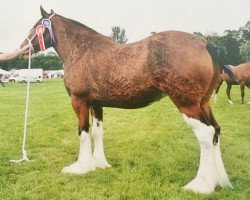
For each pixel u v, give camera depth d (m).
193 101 4.93
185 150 7.80
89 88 5.78
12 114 14.23
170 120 12.17
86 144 6.14
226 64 5.13
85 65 5.78
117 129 10.71
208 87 5.02
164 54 4.96
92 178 5.87
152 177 5.87
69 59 6.09
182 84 4.89
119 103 5.62
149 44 5.13
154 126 11.09
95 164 6.37
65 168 6.28
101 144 6.55
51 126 11.32
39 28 6.42
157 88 5.13
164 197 5.01
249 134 9.62
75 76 5.87
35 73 48.09
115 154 7.53
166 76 4.95
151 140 8.86
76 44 6.06
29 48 6.62
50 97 22.14
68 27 6.23
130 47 5.45
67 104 17.78
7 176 6.11
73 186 5.50
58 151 8.00
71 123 11.80
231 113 13.47
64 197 5.15
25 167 6.55
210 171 5.08
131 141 8.86
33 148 8.29
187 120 4.99
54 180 5.81
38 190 5.41
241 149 7.96
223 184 5.27
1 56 6.71
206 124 5.00
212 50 5.07
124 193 5.15
